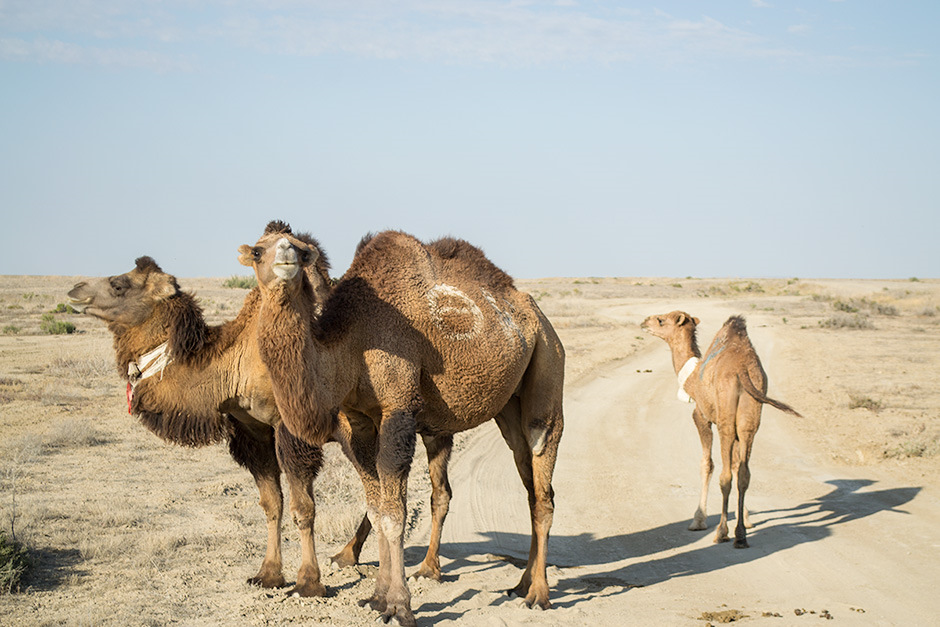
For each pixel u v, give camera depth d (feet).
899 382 79.82
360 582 24.64
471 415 23.16
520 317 24.50
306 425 19.22
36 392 58.29
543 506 24.64
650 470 44.57
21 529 27.30
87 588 22.86
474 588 24.73
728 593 24.97
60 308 147.02
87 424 45.34
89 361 72.69
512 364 23.26
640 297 289.94
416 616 21.76
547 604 23.07
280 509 24.30
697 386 33.60
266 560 23.94
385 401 20.92
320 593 22.99
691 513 35.96
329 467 39.47
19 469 36.94
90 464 38.93
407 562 27.53
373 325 20.92
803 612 22.93
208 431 23.26
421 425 23.12
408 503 36.04
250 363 22.91
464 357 22.18
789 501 37.83
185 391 22.93
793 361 98.63
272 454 24.38
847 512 35.42
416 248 22.71
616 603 23.66
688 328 36.88
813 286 350.02
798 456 48.08
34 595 22.09
